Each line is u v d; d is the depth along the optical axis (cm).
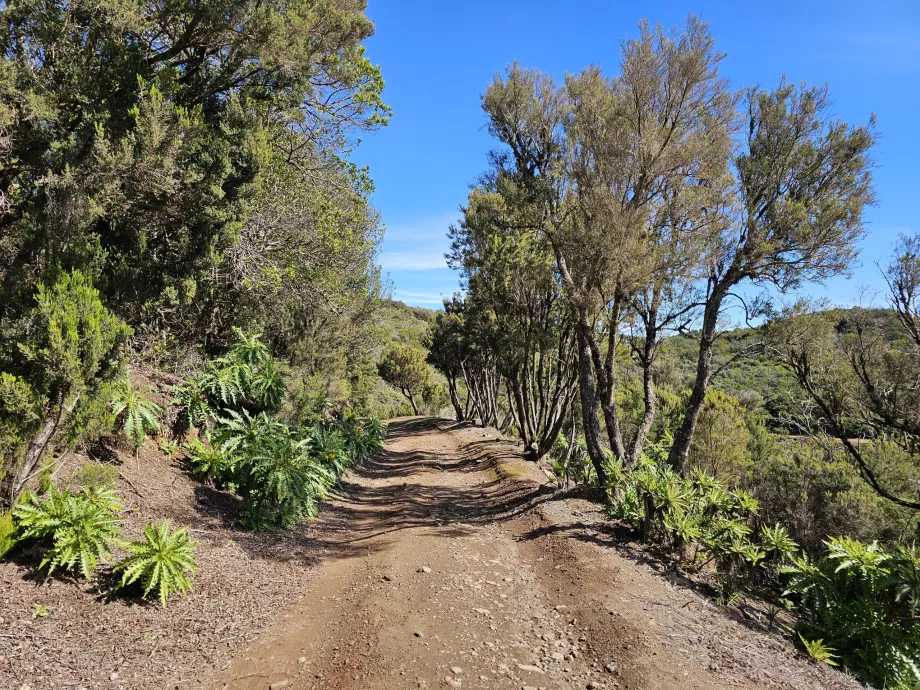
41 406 422
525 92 1124
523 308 1559
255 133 861
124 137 670
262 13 812
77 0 676
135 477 600
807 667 441
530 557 691
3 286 524
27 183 700
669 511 696
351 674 368
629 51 843
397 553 664
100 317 461
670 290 977
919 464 1334
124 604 400
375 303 1652
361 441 1404
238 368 879
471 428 2773
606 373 957
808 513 1566
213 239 847
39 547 402
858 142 944
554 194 1030
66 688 297
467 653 412
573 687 371
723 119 863
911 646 540
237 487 731
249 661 380
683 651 420
